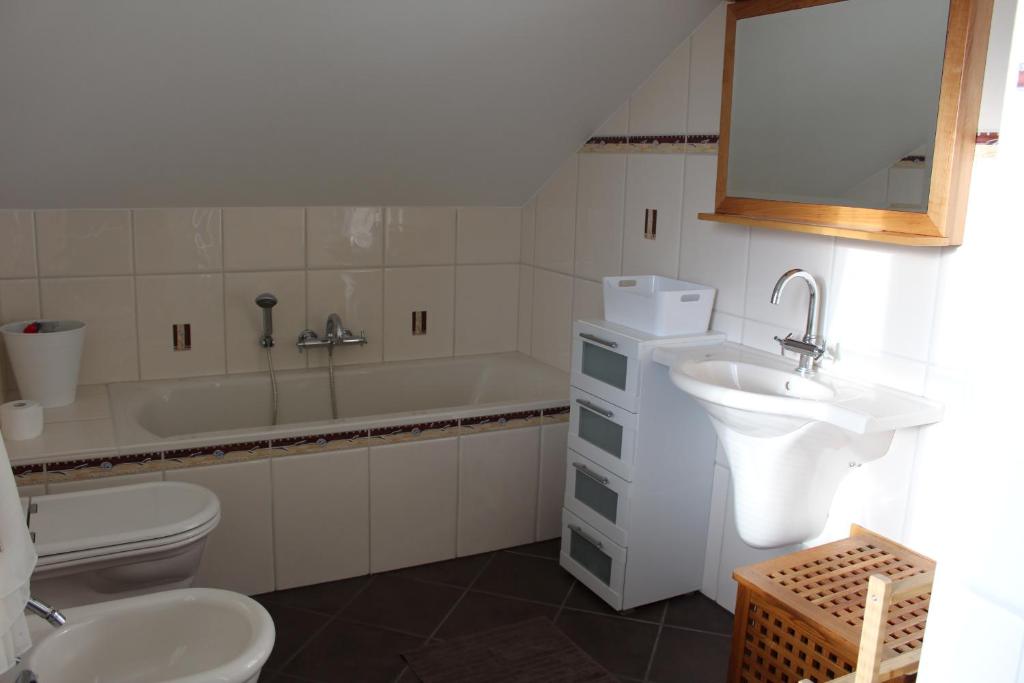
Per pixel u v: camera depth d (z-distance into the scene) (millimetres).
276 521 2842
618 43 2900
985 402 993
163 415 3316
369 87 2906
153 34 2473
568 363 3715
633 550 2738
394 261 3756
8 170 2879
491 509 3201
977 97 1998
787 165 2482
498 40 2793
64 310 3205
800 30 2396
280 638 2615
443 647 2586
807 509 2326
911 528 2252
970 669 1020
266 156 3162
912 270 2193
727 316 2793
